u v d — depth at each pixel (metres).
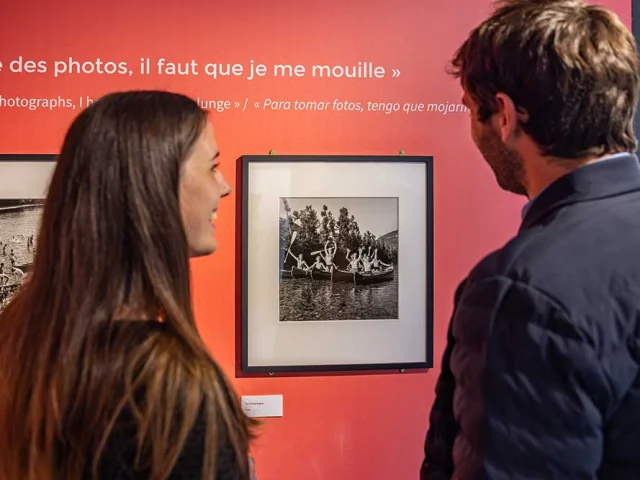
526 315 0.65
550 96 0.72
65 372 0.69
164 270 0.74
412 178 1.57
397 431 1.61
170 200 0.76
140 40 1.51
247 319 1.54
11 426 0.73
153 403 0.66
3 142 1.49
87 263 0.72
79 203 0.73
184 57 1.52
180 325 0.73
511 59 0.75
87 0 1.50
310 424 1.58
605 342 0.62
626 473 0.62
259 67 1.54
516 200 1.62
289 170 1.54
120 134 0.75
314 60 1.55
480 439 0.67
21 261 1.49
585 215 0.68
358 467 1.60
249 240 1.54
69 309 0.71
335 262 1.56
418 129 1.59
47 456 0.68
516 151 0.79
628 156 0.73
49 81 1.50
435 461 0.86
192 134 0.81
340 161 1.54
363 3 1.57
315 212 1.55
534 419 0.63
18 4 1.48
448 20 1.59
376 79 1.57
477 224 1.62
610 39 0.73
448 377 0.84
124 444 0.65
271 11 1.54
